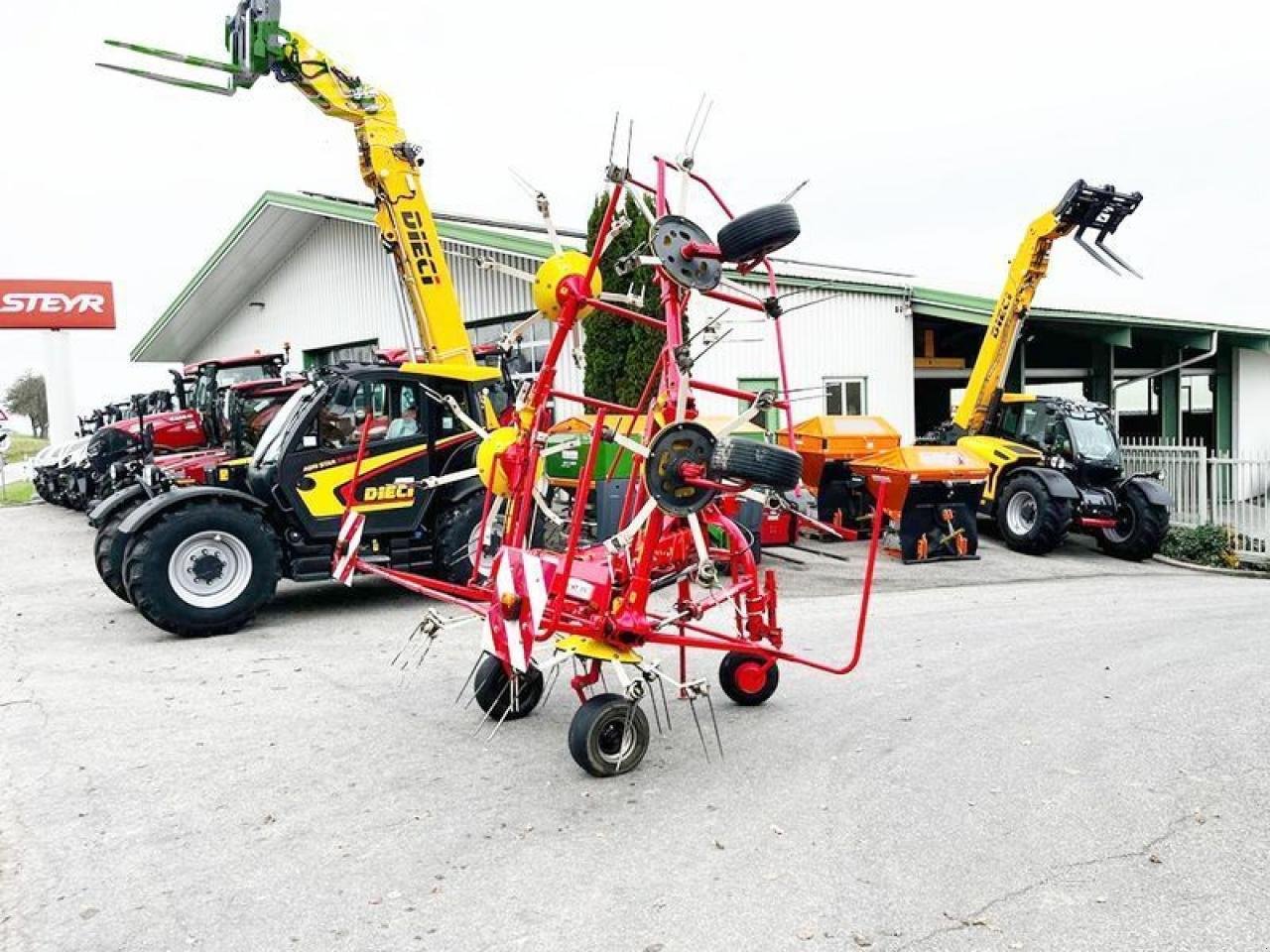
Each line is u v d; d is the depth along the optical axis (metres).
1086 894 3.49
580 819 4.17
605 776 4.63
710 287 4.92
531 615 4.51
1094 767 4.76
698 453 4.59
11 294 23.53
